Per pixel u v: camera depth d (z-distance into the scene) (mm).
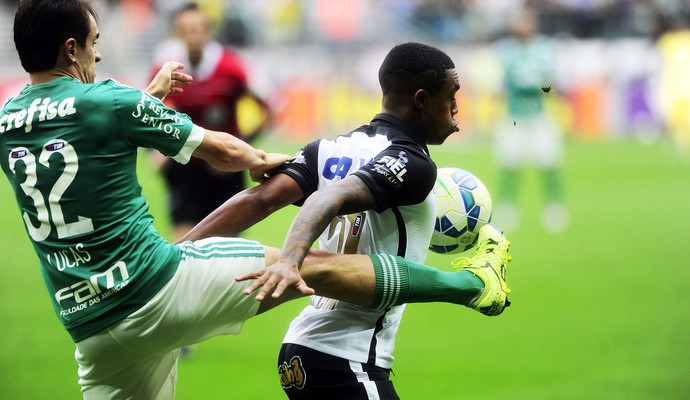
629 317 27219
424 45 12523
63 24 11836
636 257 35875
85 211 11500
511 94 43844
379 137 12328
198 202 24812
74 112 11523
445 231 13570
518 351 24031
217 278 11703
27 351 25234
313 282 11547
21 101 11906
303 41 82312
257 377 22141
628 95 75875
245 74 26125
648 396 20094
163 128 11734
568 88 74875
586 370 22188
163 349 11836
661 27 76312
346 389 12008
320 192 11367
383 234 12234
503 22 82438
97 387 12234
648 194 51156
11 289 32969
